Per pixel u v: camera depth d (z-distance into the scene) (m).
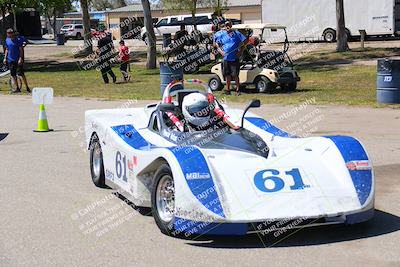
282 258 9.16
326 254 9.30
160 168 10.39
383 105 27.17
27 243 10.20
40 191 13.94
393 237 10.06
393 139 19.42
